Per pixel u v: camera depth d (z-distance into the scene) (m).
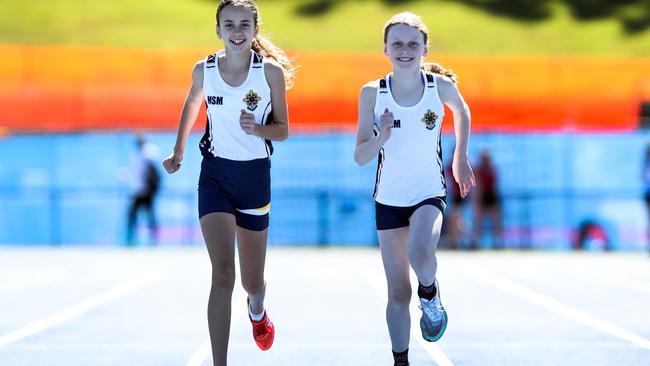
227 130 22.14
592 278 48.69
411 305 37.28
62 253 67.94
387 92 22.14
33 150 79.94
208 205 21.98
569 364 25.11
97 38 112.69
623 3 122.31
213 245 21.64
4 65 96.56
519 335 30.14
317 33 114.38
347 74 94.81
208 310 21.14
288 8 119.94
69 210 79.31
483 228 76.31
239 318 34.16
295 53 95.94
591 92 94.38
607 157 79.75
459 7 122.38
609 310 36.12
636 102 93.44
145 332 30.84
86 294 41.72
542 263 58.91
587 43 114.88
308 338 29.61
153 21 117.50
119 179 79.75
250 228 23.00
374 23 117.62
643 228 78.62
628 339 29.28
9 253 67.94
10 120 91.31
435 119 22.16
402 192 22.16
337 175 79.44
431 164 22.22
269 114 22.34
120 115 91.94
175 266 56.09
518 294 41.41
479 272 52.09
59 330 31.33
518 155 79.81
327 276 50.03
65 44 111.00
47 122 91.38
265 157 22.61
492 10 121.88
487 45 113.56
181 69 97.12
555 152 79.88
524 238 78.06
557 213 78.62
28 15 116.62
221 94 22.03
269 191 22.88
